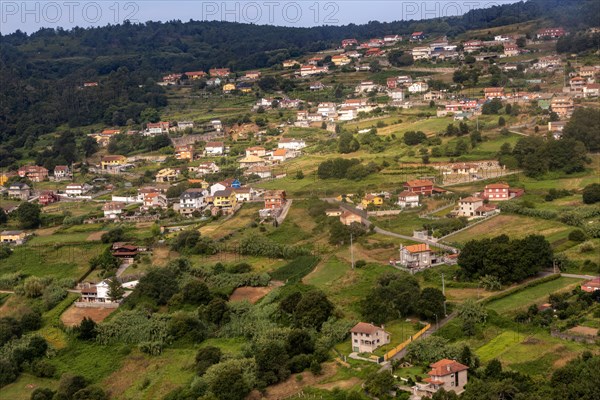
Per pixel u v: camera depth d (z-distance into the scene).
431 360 176.50
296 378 184.12
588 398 150.75
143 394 195.62
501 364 170.50
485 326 191.00
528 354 175.25
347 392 170.88
